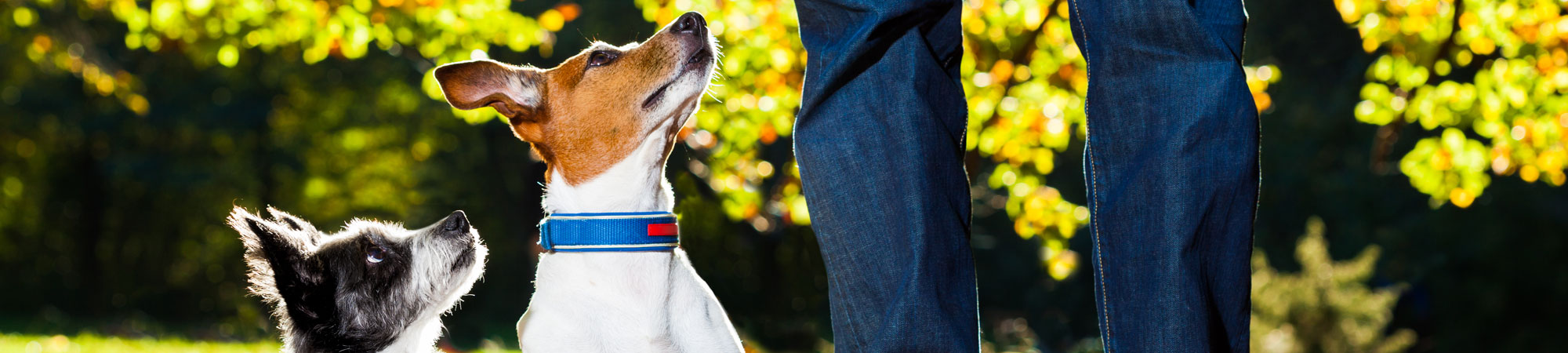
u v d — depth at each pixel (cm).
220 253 3166
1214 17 205
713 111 722
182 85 2602
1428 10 689
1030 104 739
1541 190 2381
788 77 723
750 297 2575
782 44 708
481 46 726
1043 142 752
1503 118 739
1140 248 199
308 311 345
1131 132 202
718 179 773
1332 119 2361
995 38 726
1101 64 206
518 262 2977
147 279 3197
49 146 2888
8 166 2942
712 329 281
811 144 208
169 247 3216
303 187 3014
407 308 358
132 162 2681
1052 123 720
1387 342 1444
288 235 349
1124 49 203
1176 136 197
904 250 200
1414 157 789
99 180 3000
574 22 1460
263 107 2688
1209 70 198
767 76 723
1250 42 2319
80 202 3052
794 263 2534
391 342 358
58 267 3219
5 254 3186
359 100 2791
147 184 2839
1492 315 2370
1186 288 195
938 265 201
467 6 719
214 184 2862
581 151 291
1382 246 2417
